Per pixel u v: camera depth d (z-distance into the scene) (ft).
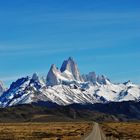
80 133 645.10
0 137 538.06
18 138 521.65
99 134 579.89
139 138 506.89
